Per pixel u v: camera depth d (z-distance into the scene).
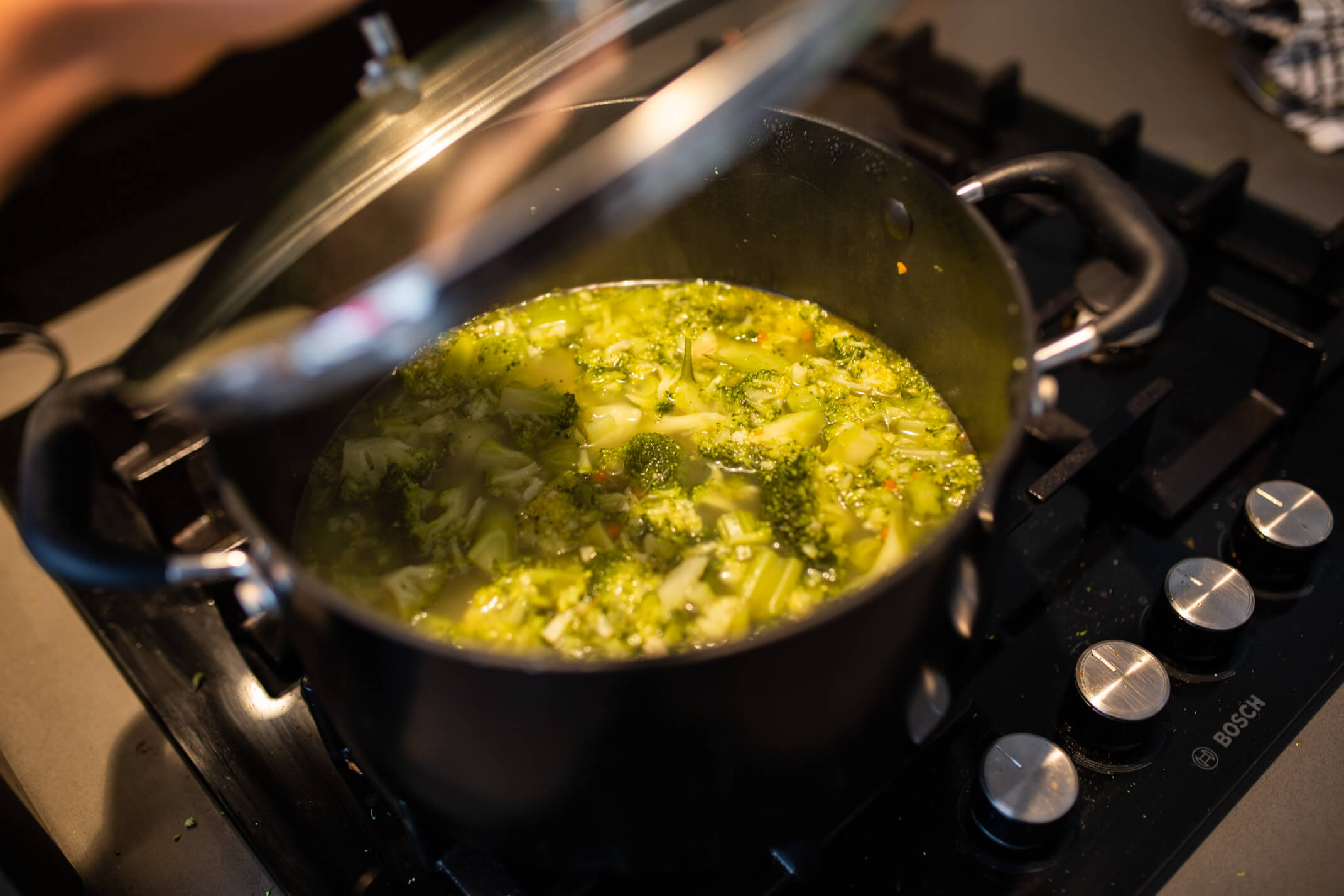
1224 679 0.55
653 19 0.51
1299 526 0.56
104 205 0.92
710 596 0.52
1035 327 0.43
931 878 0.50
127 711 0.59
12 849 0.48
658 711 0.39
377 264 0.53
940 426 0.58
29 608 0.64
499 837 0.46
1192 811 0.51
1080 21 0.94
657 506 0.56
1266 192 0.76
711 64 0.41
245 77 0.94
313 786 0.54
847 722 0.43
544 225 0.39
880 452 0.58
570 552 0.55
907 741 0.47
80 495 0.42
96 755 0.57
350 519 0.57
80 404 0.44
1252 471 0.62
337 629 0.40
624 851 0.45
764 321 0.65
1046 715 0.54
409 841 0.51
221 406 0.39
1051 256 0.72
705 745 0.41
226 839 0.54
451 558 0.55
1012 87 0.77
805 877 0.49
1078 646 0.56
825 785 0.45
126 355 0.45
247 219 0.49
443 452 0.60
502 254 0.39
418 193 0.52
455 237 0.40
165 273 0.82
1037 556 0.60
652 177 0.40
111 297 0.80
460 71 0.52
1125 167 0.74
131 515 0.65
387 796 0.49
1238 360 0.66
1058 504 0.61
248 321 0.46
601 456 0.60
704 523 0.55
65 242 0.91
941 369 0.59
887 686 0.43
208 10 0.52
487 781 0.43
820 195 0.58
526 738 0.40
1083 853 0.50
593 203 0.39
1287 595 0.57
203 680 0.58
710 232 0.65
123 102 0.90
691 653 0.38
